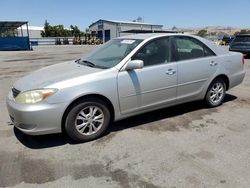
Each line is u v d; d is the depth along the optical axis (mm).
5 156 3578
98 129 4051
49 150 3732
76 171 3203
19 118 3617
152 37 4508
